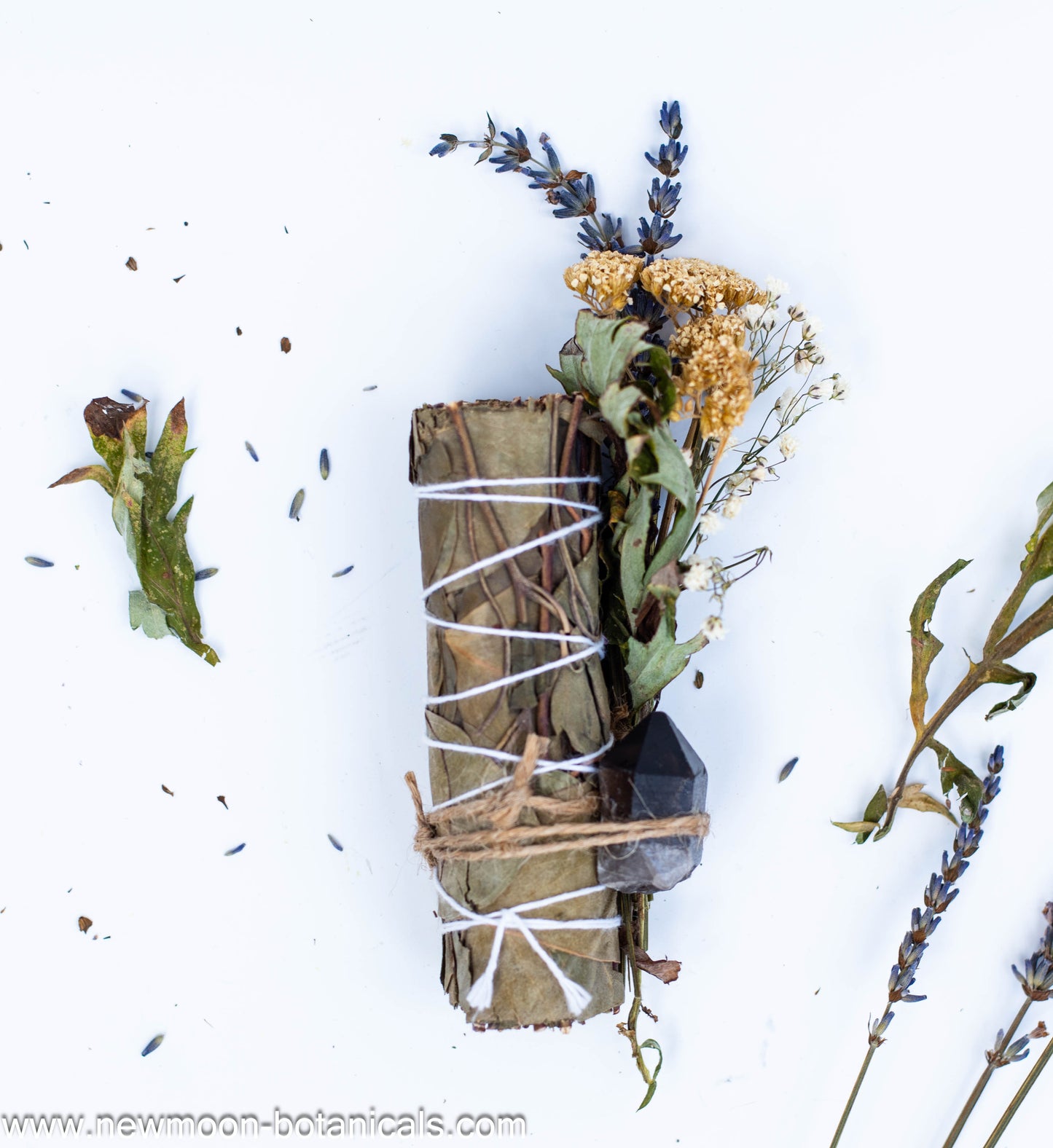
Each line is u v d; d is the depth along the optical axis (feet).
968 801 1.21
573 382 1.19
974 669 1.20
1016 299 1.22
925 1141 1.23
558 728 1.13
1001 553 1.22
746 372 1.14
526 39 1.23
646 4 1.23
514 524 1.13
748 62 1.23
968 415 1.22
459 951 1.15
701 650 1.23
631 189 1.23
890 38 1.22
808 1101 1.23
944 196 1.22
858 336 1.22
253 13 1.23
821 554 1.23
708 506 1.19
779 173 1.23
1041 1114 1.23
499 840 1.12
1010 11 1.22
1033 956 1.19
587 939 1.14
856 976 1.23
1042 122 1.21
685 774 1.12
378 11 1.23
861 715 1.23
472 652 1.13
